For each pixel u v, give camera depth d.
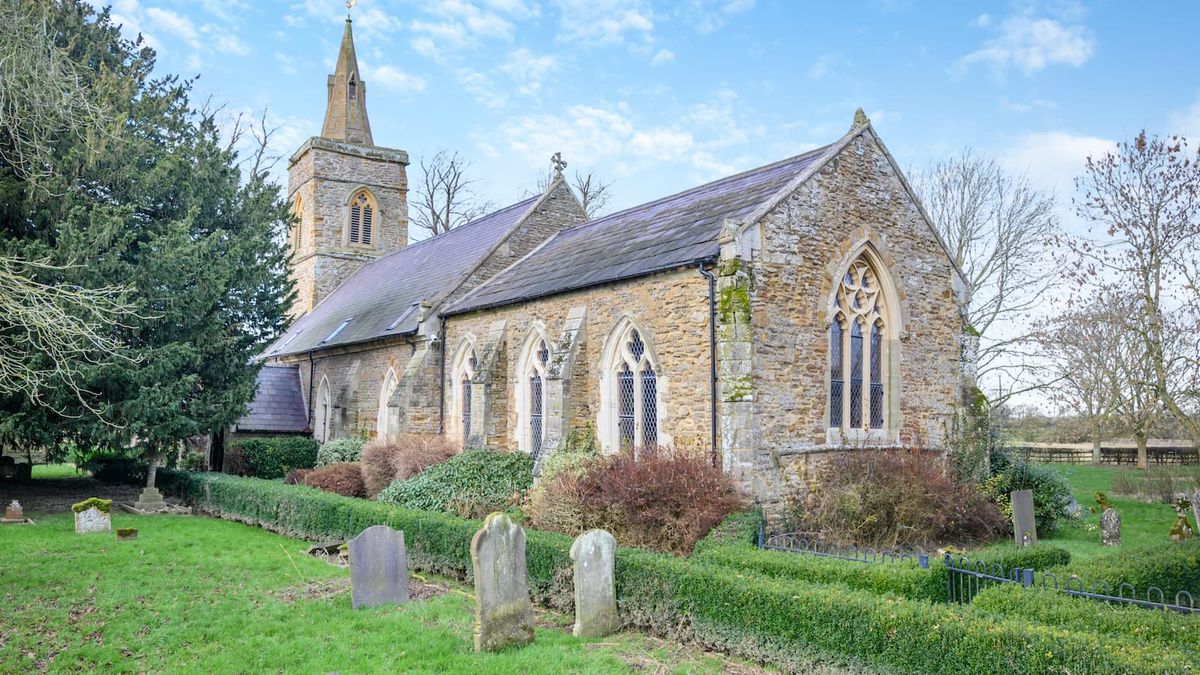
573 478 14.18
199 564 13.70
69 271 17.00
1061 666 6.54
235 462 25.75
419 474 18.69
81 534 16.41
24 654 8.95
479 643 9.10
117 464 25.89
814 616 8.23
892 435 17.20
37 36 17.11
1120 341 26.91
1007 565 10.55
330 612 10.66
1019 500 15.55
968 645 7.11
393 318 26.69
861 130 17.28
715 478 13.37
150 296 19.28
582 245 22.62
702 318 15.20
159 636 9.59
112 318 17.91
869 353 17.25
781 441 14.98
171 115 23.23
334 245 38.41
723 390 14.47
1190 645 7.03
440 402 23.91
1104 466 38.69
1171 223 20.88
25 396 17.84
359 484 21.09
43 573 12.67
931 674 7.32
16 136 17.31
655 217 20.94
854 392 16.91
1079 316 27.34
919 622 7.48
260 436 29.58
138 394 19.17
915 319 18.06
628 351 17.31
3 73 16.75
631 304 16.98
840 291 16.80
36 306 14.27
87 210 18.84
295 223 27.06
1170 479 25.42
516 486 17.03
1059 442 47.91
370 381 27.16
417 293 27.62
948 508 15.12
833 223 16.55
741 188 18.86
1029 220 34.28
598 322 17.89
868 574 9.41
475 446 20.55
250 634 9.73
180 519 19.28
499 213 30.06
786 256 15.52
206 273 20.42
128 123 21.36
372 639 9.46
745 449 14.11
